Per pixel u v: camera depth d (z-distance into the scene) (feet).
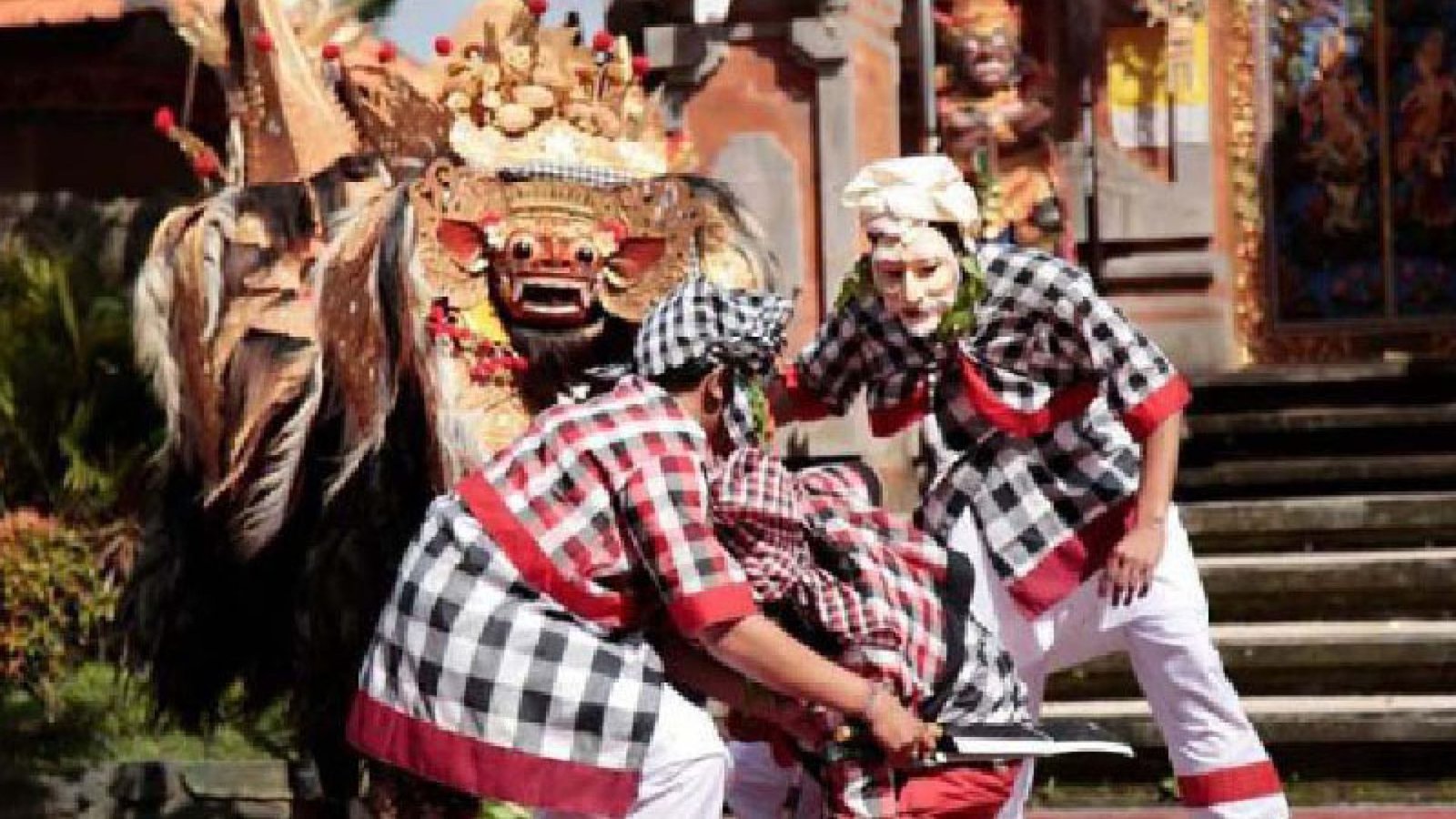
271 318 34.32
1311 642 44.86
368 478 32.63
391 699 24.30
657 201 33.30
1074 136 67.77
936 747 23.90
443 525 24.41
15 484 57.47
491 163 33.30
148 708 44.50
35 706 50.01
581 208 32.78
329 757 34.17
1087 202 67.62
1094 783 42.80
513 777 23.59
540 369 32.48
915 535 25.58
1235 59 69.56
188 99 39.27
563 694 23.61
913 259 27.30
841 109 51.60
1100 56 67.82
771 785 26.66
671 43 52.19
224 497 34.63
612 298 33.01
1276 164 69.82
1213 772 28.84
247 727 45.73
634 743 23.59
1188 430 60.34
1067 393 28.35
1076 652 29.25
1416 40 69.36
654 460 23.75
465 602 23.93
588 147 34.17
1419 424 59.11
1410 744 41.86
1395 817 40.04
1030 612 28.66
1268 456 60.13
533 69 34.19
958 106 64.85
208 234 34.94
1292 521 51.01
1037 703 29.40
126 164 76.38
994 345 28.12
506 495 24.14
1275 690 45.09
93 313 58.44
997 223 64.59
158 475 36.52
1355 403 61.72
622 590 24.03
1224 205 69.36
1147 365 27.61
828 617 24.45
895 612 24.63
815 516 25.17
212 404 34.78
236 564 35.42
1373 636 44.91
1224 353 68.49
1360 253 69.51
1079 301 27.53
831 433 50.57
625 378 25.03
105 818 44.42
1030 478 28.63
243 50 36.63
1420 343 69.15
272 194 35.35
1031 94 66.85
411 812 30.04
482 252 32.48
